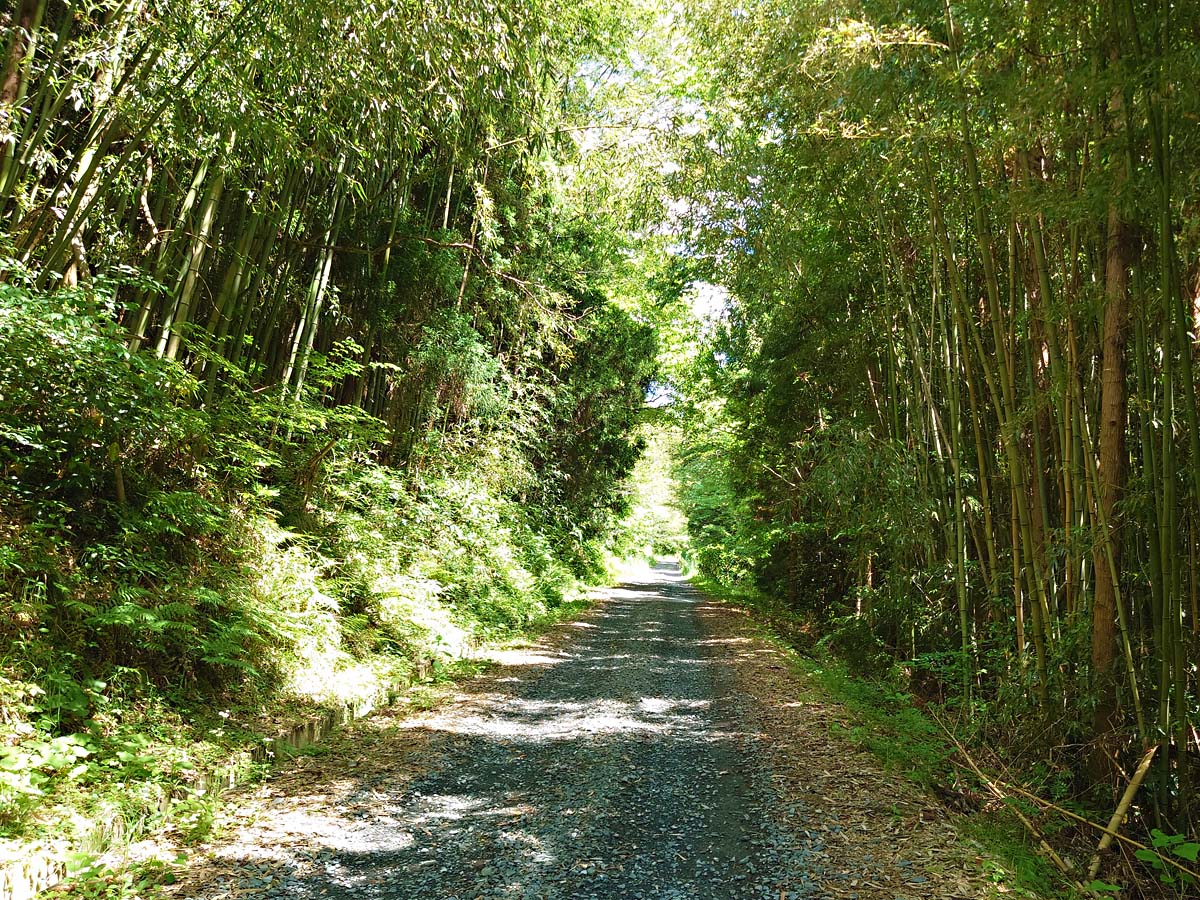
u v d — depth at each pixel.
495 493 10.94
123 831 3.19
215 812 3.51
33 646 3.72
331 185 7.48
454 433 10.42
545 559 13.42
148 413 4.68
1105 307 4.16
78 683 3.80
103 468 4.68
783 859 3.23
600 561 20.81
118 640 4.25
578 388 15.30
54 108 4.30
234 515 5.62
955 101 4.23
